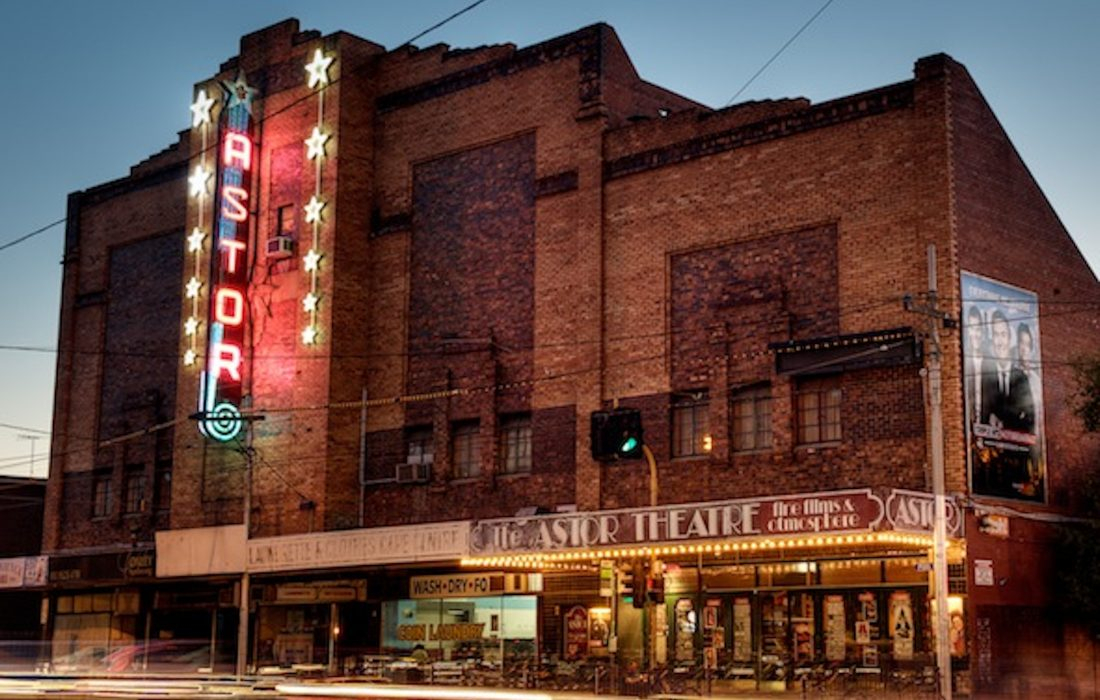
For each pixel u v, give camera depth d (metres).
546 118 39.53
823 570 32.50
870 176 32.84
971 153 32.41
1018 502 32.06
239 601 43.66
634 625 35.72
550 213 39.06
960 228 31.69
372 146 44.28
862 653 31.50
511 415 39.56
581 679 35.16
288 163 45.19
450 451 40.62
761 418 34.25
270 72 46.22
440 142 42.31
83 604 51.66
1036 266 33.88
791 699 32.12
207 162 48.19
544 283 38.91
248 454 42.53
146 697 24.88
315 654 43.47
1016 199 33.53
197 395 47.00
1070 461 33.84
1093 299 35.62
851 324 32.69
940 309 31.20
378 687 29.67
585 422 37.19
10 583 51.94
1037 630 31.69
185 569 44.28
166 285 50.50
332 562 39.12
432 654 40.31
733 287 34.94
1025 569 31.75
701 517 30.80
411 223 42.81
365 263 43.66
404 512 41.28
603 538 32.50
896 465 31.47
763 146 34.91
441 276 41.72
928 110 32.06
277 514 43.34
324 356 42.66
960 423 30.86
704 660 34.16
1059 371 34.03
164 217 51.06
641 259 36.88
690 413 35.62
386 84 44.28
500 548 34.62
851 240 32.97
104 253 53.28
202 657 47.19
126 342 51.69
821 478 32.69
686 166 36.31
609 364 37.16
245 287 45.56
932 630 30.47
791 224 34.06
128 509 50.19
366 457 42.56
